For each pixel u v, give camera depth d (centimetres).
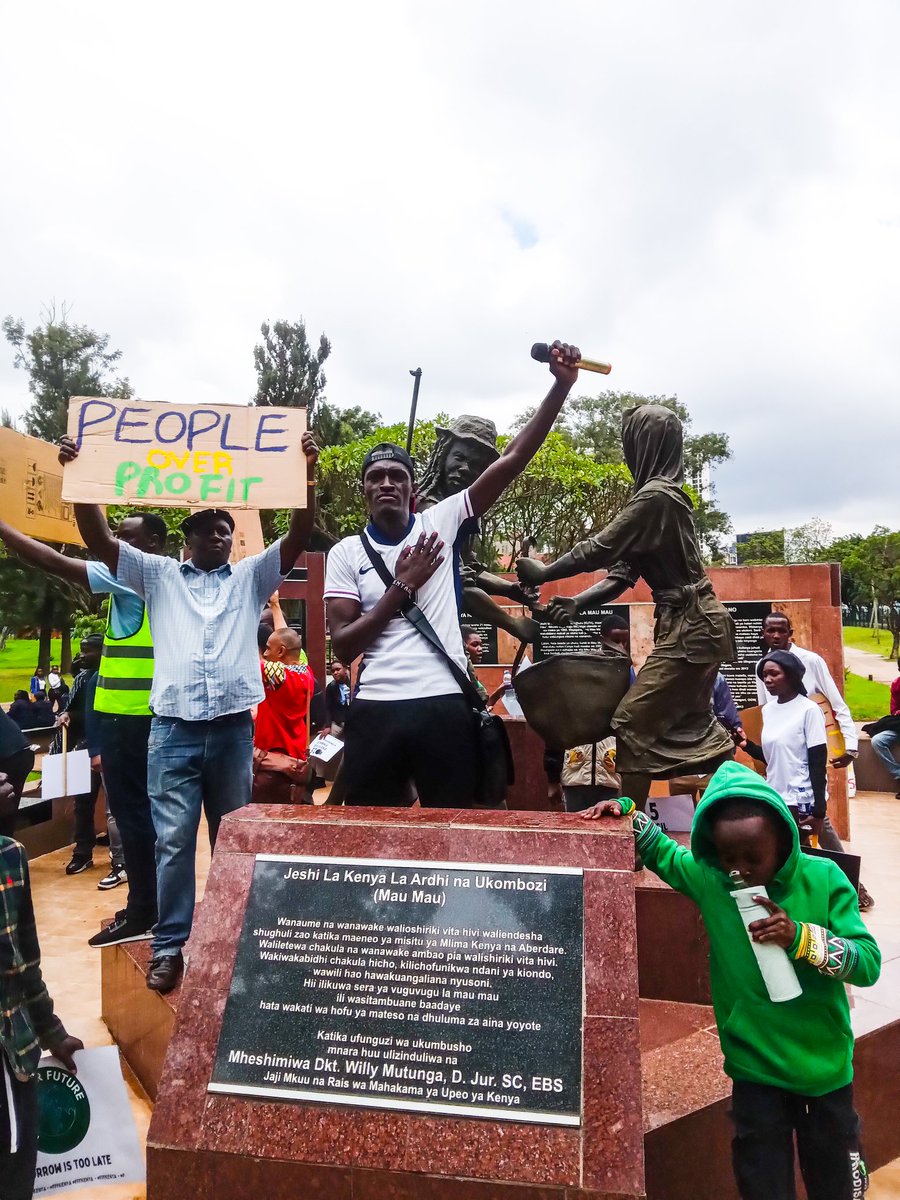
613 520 388
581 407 3306
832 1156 205
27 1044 215
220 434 334
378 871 227
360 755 288
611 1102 189
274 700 539
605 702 386
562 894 217
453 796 286
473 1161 187
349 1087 200
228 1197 196
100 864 684
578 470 1839
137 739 379
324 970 216
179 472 331
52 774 568
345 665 290
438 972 211
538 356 290
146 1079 325
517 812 248
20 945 228
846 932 201
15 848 229
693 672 378
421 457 1777
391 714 284
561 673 387
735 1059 211
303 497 331
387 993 210
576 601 397
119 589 385
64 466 325
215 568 342
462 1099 194
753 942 196
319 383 2883
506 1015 203
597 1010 200
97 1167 255
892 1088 295
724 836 200
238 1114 201
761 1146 204
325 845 235
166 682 318
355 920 221
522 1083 194
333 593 299
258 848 238
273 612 661
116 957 365
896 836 792
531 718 397
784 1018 204
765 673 495
